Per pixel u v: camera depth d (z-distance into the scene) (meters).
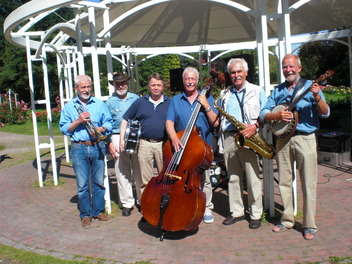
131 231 4.25
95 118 4.39
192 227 3.71
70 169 8.05
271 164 4.32
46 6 4.57
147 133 4.45
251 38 9.94
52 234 4.28
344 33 8.16
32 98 6.52
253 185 4.06
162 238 3.89
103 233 4.23
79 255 3.67
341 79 19.45
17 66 27.16
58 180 7.04
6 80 27.91
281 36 4.54
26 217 4.93
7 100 21.09
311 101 3.62
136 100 4.54
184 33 9.11
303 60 19.67
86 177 4.45
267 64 4.34
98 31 7.70
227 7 7.55
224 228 4.18
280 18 4.45
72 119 4.35
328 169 6.71
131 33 8.48
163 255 3.58
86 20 6.55
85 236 4.17
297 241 3.73
